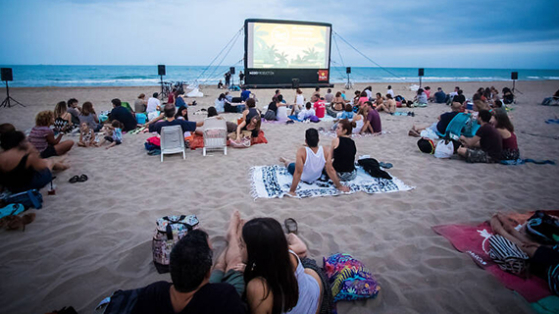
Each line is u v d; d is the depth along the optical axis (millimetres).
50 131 6125
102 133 8375
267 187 4766
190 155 6652
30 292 2611
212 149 7078
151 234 3520
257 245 1714
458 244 3260
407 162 6215
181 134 6277
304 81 25031
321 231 3594
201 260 1577
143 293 1668
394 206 4238
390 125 10320
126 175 5426
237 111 12648
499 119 6172
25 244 3301
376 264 2988
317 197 4473
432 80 51844
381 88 29531
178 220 2928
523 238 3025
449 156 6414
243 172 5574
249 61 23188
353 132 8852
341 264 2629
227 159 6344
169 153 6449
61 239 3395
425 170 5723
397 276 2805
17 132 4250
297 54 24047
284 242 1742
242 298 1809
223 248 3234
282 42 23422
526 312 2350
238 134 7309
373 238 3445
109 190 4770
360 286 2467
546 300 2416
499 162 6145
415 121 11102
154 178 5285
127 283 2746
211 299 1555
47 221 3785
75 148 7164
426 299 2523
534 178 5316
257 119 7328
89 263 2996
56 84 33906
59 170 5625
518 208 4172
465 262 2967
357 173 5348
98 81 40031
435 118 11711
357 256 3107
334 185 4801
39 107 13719
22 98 16781
